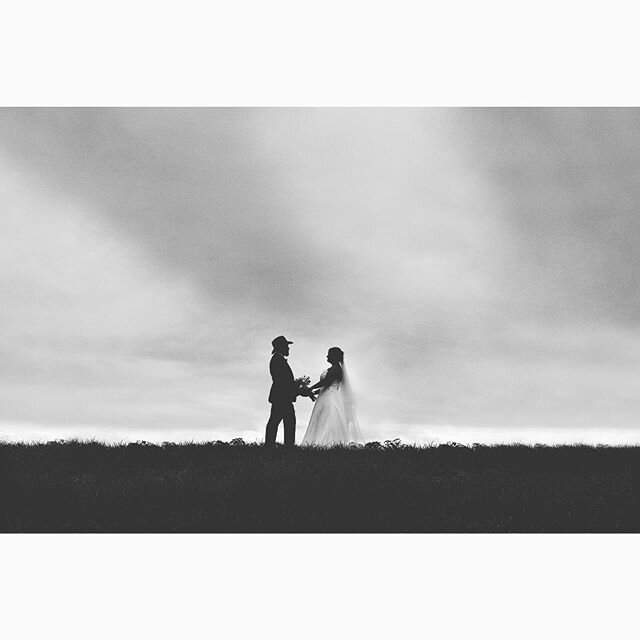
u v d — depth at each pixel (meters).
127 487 11.12
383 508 10.24
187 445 15.77
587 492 11.02
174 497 10.52
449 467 13.40
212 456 14.41
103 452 14.70
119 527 9.80
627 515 10.33
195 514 10.12
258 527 9.71
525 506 10.46
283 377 17.77
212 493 10.59
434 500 10.58
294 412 17.94
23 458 13.53
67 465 13.31
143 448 15.19
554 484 11.45
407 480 11.24
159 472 12.74
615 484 11.52
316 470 11.46
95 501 10.48
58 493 10.60
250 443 16.31
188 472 12.31
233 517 9.92
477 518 10.22
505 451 15.45
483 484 11.34
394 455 14.26
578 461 14.45
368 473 11.19
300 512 10.03
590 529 9.91
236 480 10.84
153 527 9.79
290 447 15.59
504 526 9.97
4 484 10.54
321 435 18.56
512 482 11.53
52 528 9.74
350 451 14.86
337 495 10.52
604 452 15.41
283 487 10.63
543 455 15.00
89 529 9.73
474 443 16.61
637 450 15.83
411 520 10.05
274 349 18.06
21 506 10.28
